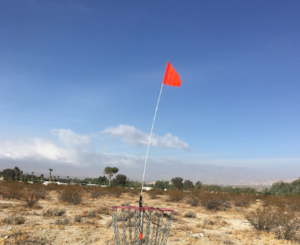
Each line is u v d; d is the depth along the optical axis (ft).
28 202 57.57
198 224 46.91
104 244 30.12
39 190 87.81
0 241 28.50
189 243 33.09
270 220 44.60
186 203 86.69
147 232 20.03
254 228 46.57
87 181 245.86
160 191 124.16
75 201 68.18
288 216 43.93
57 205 64.18
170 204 84.07
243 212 70.49
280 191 146.92
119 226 40.16
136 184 218.59
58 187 119.55
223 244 34.60
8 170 233.55
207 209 73.41
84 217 47.32
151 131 21.29
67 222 40.88
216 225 49.21
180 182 213.66
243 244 35.55
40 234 32.83
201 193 82.69
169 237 34.94
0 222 37.70
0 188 93.30
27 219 42.11
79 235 33.71
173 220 48.80
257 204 98.27
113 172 208.64
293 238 39.65
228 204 81.82
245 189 176.14
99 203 74.28
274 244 36.14
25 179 227.61
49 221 41.63
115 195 100.37
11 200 68.54
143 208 20.06
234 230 45.24
